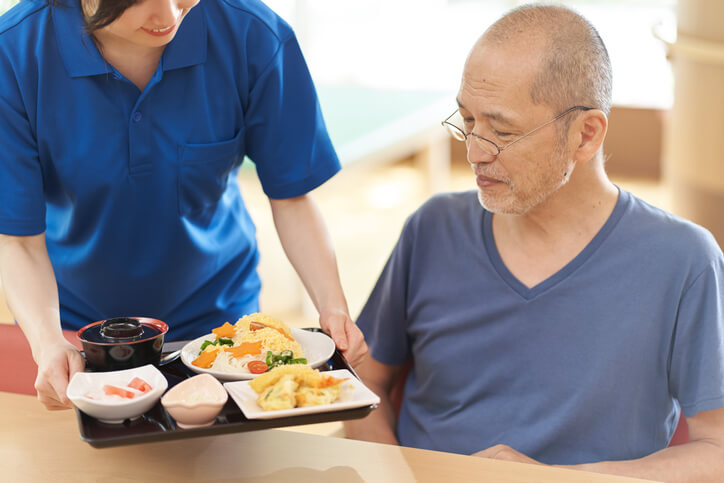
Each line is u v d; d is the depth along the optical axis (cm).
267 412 103
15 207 133
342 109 403
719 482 127
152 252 149
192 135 141
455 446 145
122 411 103
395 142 348
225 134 145
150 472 110
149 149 139
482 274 145
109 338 114
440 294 149
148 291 154
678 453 129
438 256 151
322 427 182
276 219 156
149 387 107
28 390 148
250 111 147
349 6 582
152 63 135
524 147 128
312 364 118
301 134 149
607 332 135
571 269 138
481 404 144
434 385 150
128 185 140
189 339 163
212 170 145
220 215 159
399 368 163
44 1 132
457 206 152
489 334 143
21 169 134
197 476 109
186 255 152
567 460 137
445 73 583
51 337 121
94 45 131
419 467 111
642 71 525
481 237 146
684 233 135
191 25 135
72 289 156
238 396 109
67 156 137
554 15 127
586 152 131
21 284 130
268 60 143
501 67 126
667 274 134
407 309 157
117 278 151
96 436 101
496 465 112
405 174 546
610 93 132
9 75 131
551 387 138
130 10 109
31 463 112
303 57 149
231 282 166
